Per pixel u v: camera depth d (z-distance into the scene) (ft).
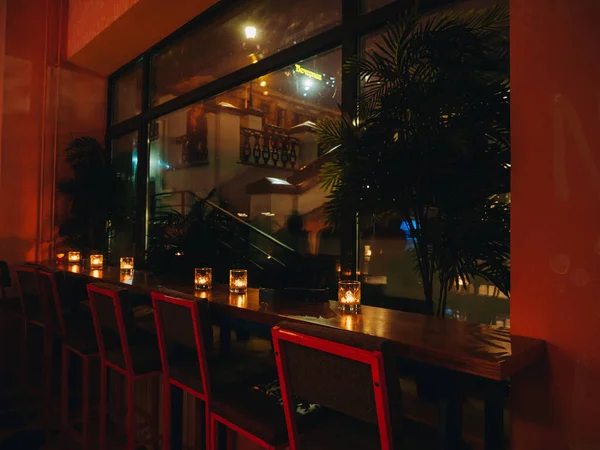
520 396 4.36
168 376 6.09
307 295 6.30
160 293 5.90
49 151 16.55
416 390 5.07
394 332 4.48
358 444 3.95
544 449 4.20
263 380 5.78
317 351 3.61
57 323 9.25
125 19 12.91
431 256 5.57
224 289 7.72
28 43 16.20
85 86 17.37
